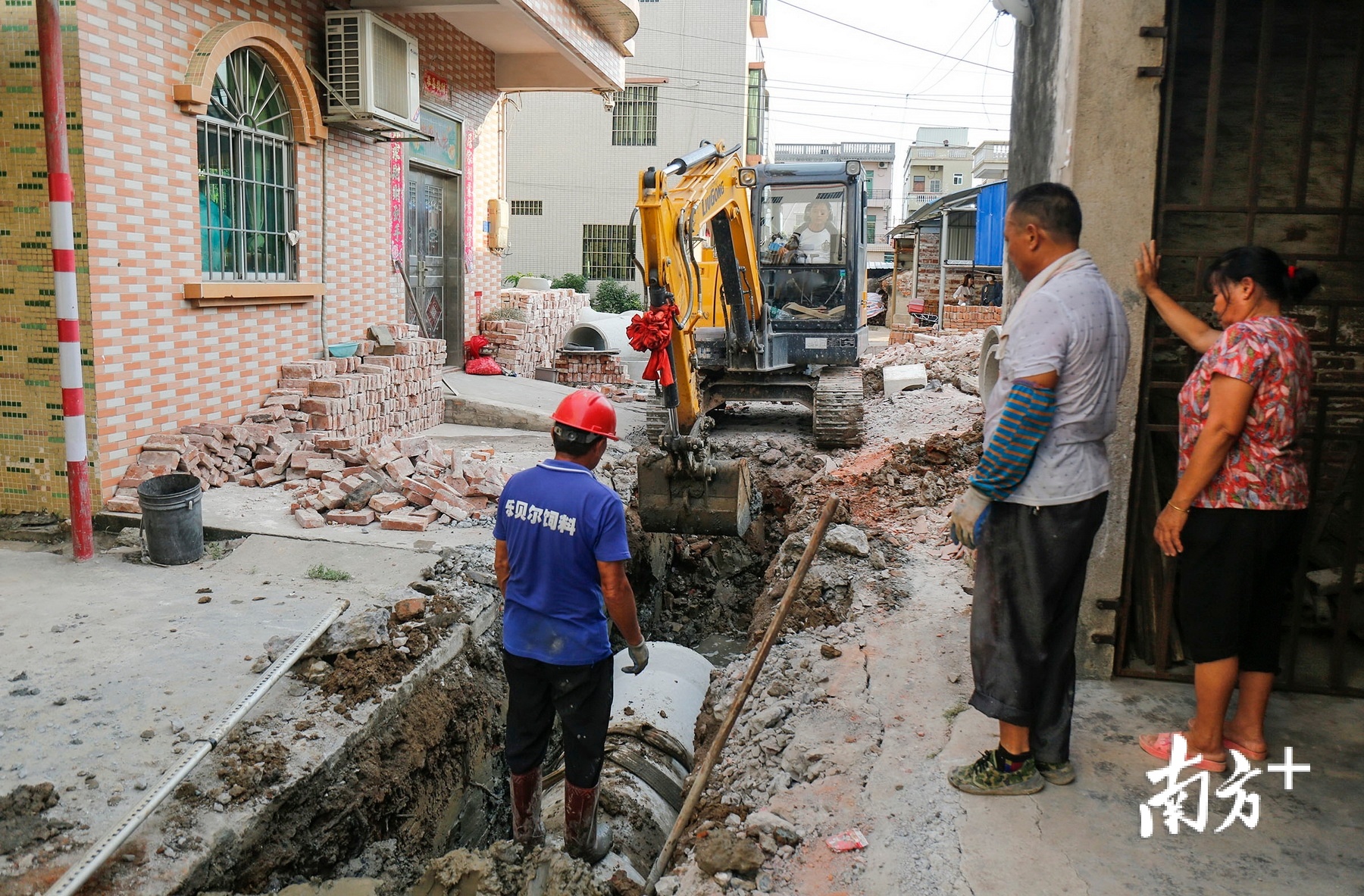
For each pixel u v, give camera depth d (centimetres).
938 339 1766
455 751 501
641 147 2639
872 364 1575
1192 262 425
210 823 349
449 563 592
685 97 2603
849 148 5803
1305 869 289
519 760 390
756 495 672
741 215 897
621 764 465
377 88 862
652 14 2567
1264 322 314
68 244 565
